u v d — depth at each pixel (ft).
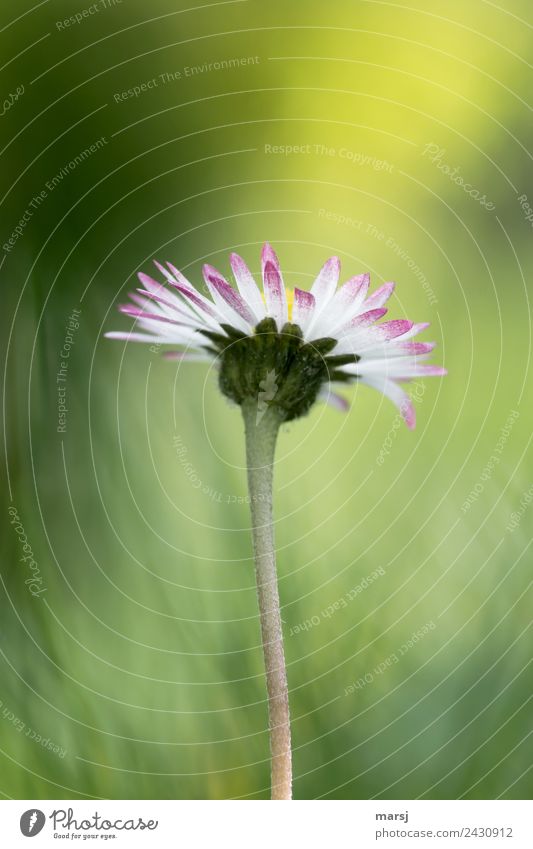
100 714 0.52
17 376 0.59
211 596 0.57
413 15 1.29
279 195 1.22
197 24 1.22
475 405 0.72
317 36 1.27
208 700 0.54
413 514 0.62
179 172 1.15
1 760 0.50
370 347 0.49
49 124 1.06
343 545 0.61
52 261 0.67
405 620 0.58
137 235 1.01
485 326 0.88
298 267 1.11
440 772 0.52
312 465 0.64
